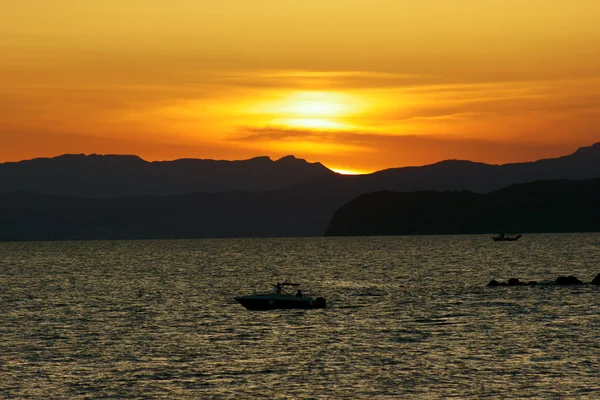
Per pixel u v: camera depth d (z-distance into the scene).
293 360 172.12
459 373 159.25
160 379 156.62
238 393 146.12
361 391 147.00
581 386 148.62
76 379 156.88
